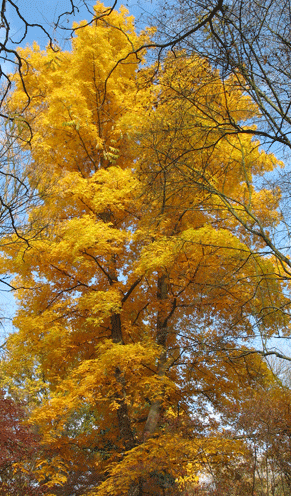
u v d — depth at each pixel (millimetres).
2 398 6832
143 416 8844
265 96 4414
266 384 7223
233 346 6637
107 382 7234
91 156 9578
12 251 7406
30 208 5594
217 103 5637
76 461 7875
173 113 6059
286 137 4379
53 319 7664
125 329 8617
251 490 5180
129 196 7938
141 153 6961
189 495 5734
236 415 6324
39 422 6703
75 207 8617
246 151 6746
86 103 8531
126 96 8672
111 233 7410
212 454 5809
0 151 5070
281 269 7043
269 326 6105
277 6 4262
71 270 8430
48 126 8070
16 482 6797
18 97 7547
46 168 5715
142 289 8977
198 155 6395
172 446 5801
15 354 7188
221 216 7117
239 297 6418
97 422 8641
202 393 8102
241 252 6105
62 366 8328
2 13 2430
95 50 8523
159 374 7375
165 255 6602
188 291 7504
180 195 6918
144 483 6617
